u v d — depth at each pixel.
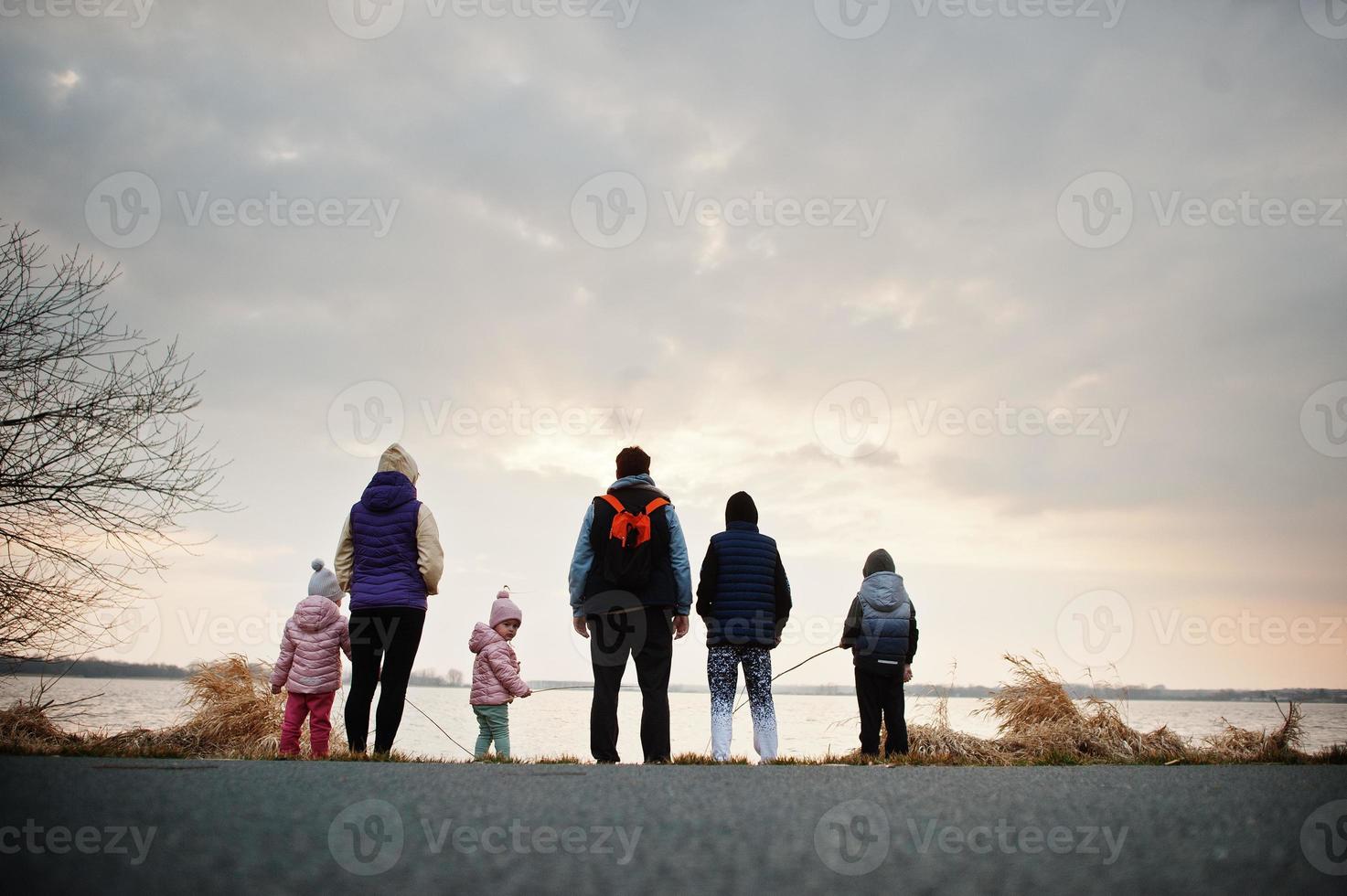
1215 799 3.07
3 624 6.85
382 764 4.48
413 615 6.33
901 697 7.21
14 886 1.67
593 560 6.18
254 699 8.80
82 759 4.48
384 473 6.50
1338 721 8.52
